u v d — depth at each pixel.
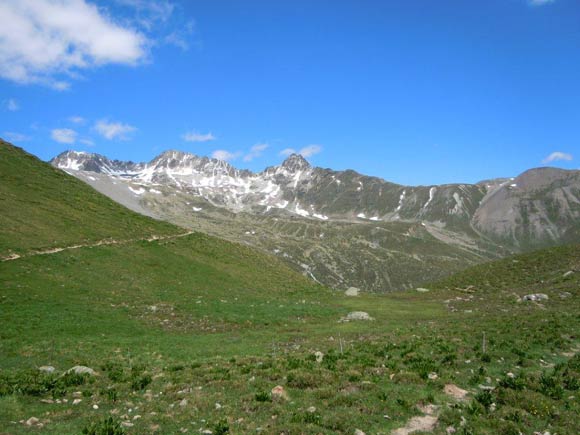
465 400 19.16
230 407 17.88
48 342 30.77
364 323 45.22
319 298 65.00
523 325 37.81
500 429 15.99
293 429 15.39
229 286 61.34
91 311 39.84
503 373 23.45
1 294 38.88
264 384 20.86
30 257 49.12
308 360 26.09
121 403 19.03
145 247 66.00
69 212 68.88
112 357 28.73
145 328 38.09
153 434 15.55
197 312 44.91
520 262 87.50
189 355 30.12
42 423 16.52
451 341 31.61
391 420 16.84
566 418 17.00
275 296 61.72
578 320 39.47
